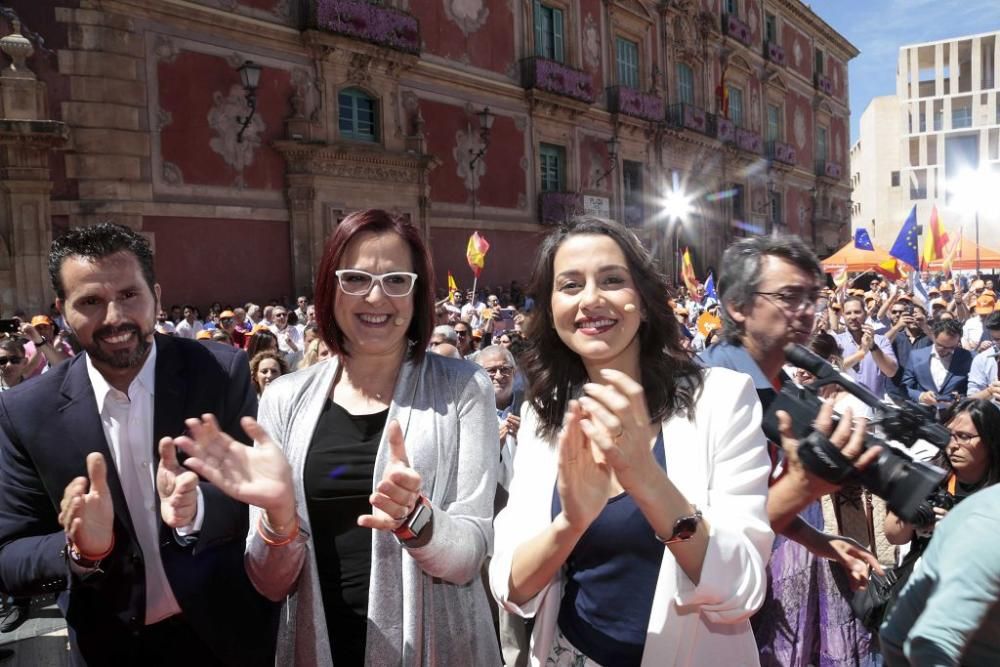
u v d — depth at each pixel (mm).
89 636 2074
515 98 20391
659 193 26094
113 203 12555
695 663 1686
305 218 15234
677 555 1506
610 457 1429
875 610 2266
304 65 15359
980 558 1345
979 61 59375
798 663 2406
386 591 1912
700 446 1728
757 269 2383
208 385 2205
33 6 12133
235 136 14258
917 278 13094
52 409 2078
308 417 2082
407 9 17297
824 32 38219
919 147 62031
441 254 18281
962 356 6238
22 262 11820
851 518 3299
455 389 2100
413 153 17047
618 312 1773
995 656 1438
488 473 2016
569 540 1576
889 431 1634
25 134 11555
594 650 1741
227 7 14086
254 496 1671
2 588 1991
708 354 2504
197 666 2186
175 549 2055
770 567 2453
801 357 1761
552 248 1953
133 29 12789
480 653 2059
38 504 2078
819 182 37969
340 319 2066
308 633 1899
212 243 14000
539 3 21469
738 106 31578
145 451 2137
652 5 25688
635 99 24266
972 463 2697
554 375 1983
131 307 2029
